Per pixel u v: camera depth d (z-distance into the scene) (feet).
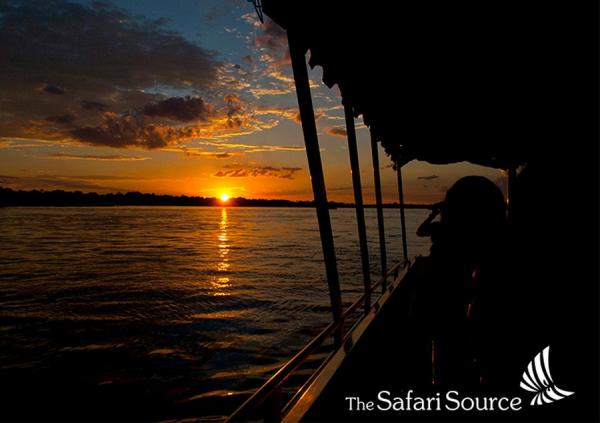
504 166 17.80
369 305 17.07
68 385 38.78
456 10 6.79
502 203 4.58
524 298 2.99
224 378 39.06
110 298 80.48
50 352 48.47
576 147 3.02
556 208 2.96
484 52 7.68
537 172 3.18
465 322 4.44
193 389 36.96
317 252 175.11
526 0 5.52
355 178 16.80
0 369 42.93
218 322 61.26
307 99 11.14
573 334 2.80
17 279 104.22
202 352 47.26
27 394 36.70
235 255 164.25
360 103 15.05
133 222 503.20
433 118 14.73
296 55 10.62
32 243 219.61
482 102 10.77
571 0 4.00
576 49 3.66
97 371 42.19
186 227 414.00
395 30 8.04
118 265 132.67
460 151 18.24
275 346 48.62
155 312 68.59
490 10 6.30
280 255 163.73
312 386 9.90
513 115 9.97
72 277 107.55
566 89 3.45
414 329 4.83
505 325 3.09
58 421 31.89
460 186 4.67
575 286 2.80
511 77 7.93
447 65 9.03
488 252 3.70
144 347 49.78
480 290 3.48
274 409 8.36
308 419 8.68
